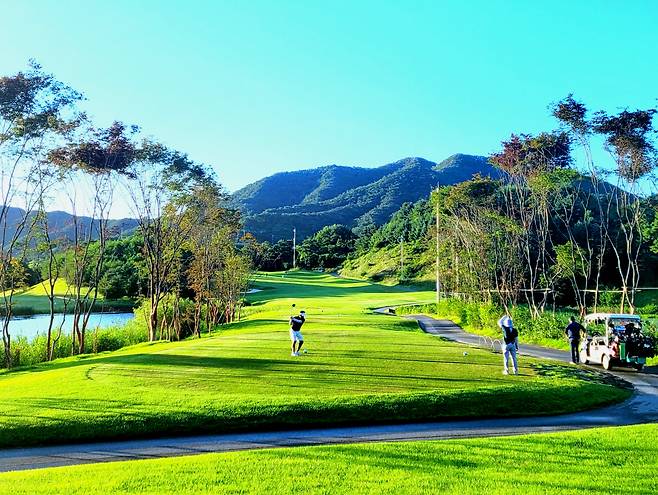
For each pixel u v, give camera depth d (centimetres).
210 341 3294
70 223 4769
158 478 953
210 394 1673
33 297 9206
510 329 2086
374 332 3750
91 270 6494
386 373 2039
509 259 5050
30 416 1462
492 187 5869
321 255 16100
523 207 5003
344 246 16625
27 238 4019
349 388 1769
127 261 8150
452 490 877
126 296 7988
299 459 1073
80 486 913
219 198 5531
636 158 3794
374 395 1652
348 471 988
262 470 997
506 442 1202
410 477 948
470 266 5684
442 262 6656
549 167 4472
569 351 3231
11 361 3512
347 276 13675
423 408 1594
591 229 6344
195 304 5834
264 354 2538
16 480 966
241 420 1455
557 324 3747
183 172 4978
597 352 2591
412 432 1405
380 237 15362
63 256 5741
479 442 1207
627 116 3703
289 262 16238
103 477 967
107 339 4572
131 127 4575
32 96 3588
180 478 951
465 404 1642
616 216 6444
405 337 3400
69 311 7981
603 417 1608
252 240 8475
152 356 2539
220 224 5644
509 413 1625
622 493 864
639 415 1636
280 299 8819
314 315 5656
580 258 4512
